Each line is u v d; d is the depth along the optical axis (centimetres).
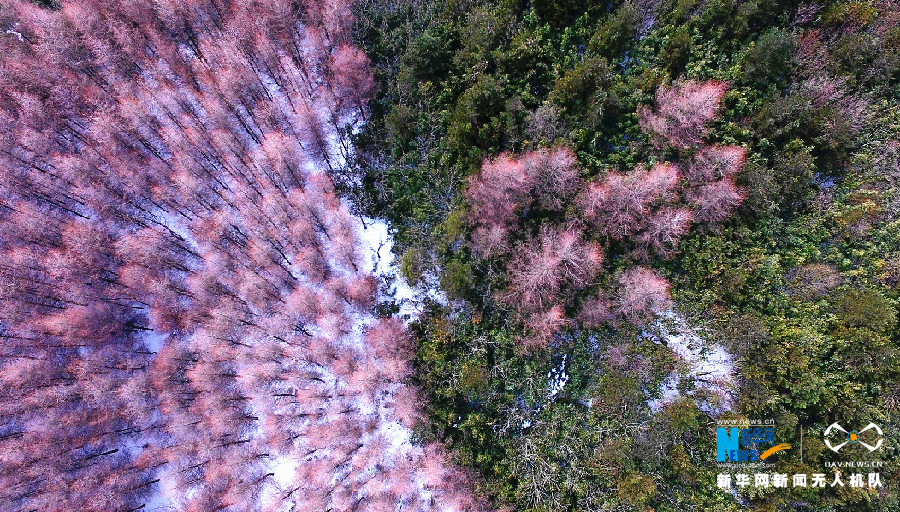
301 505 2595
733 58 2677
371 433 2677
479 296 2652
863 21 2539
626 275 2545
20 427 2742
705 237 2539
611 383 2498
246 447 2777
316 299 2820
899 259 2392
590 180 2562
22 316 2814
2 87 3005
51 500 2616
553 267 2461
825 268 2406
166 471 2827
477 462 2555
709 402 2436
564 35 2806
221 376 2780
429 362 2645
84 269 2873
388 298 2884
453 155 2825
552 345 2622
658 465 2416
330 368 2805
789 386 2283
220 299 2878
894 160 2539
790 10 2662
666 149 2588
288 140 2959
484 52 2762
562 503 2467
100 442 2783
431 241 2783
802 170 2456
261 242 2895
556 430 2570
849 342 2297
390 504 2516
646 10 2792
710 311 2508
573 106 2645
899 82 2636
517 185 2506
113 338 2928
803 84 2539
